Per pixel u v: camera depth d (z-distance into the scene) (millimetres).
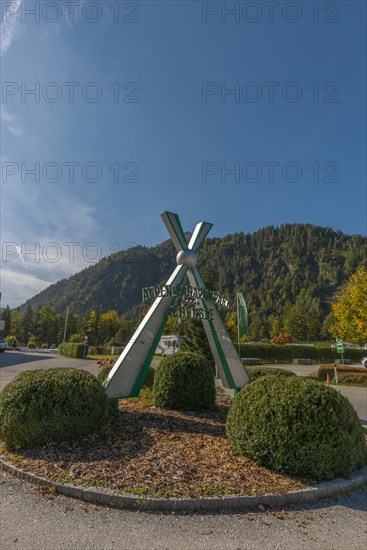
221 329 7641
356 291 19688
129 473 3744
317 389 4223
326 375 19156
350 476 4012
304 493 3535
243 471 3926
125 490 3381
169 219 7566
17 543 2680
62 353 35812
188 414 6574
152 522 3033
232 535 2895
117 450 4379
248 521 3119
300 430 3924
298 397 4105
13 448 4457
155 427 5441
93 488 3404
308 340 84000
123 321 81188
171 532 2896
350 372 18500
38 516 3078
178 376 6953
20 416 4445
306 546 2781
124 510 3205
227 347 7609
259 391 4406
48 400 4586
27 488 3572
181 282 7305
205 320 7645
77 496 3387
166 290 6871
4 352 31734
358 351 39250
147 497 3268
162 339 33656
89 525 2959
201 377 7016
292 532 2980
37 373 5051
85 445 4504
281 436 3967
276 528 3031
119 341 71750
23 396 4566
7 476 3842
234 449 4488
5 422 4453
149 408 6867
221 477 3752
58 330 75688
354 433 4215
